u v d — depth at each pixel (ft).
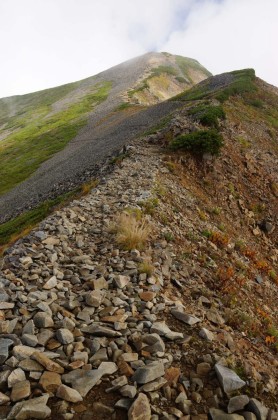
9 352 17.80
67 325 20.66
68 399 15.47
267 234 70.85
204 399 17.62
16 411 14.35
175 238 39.52
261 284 43.83
